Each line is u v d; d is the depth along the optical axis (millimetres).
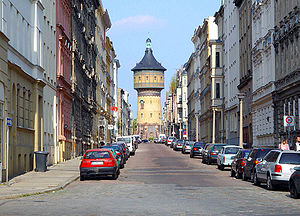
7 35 27062
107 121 107688
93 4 78438
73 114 54250
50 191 20922
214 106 77625
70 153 52844
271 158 22375
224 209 15250
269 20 46000
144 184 25000
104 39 99938
